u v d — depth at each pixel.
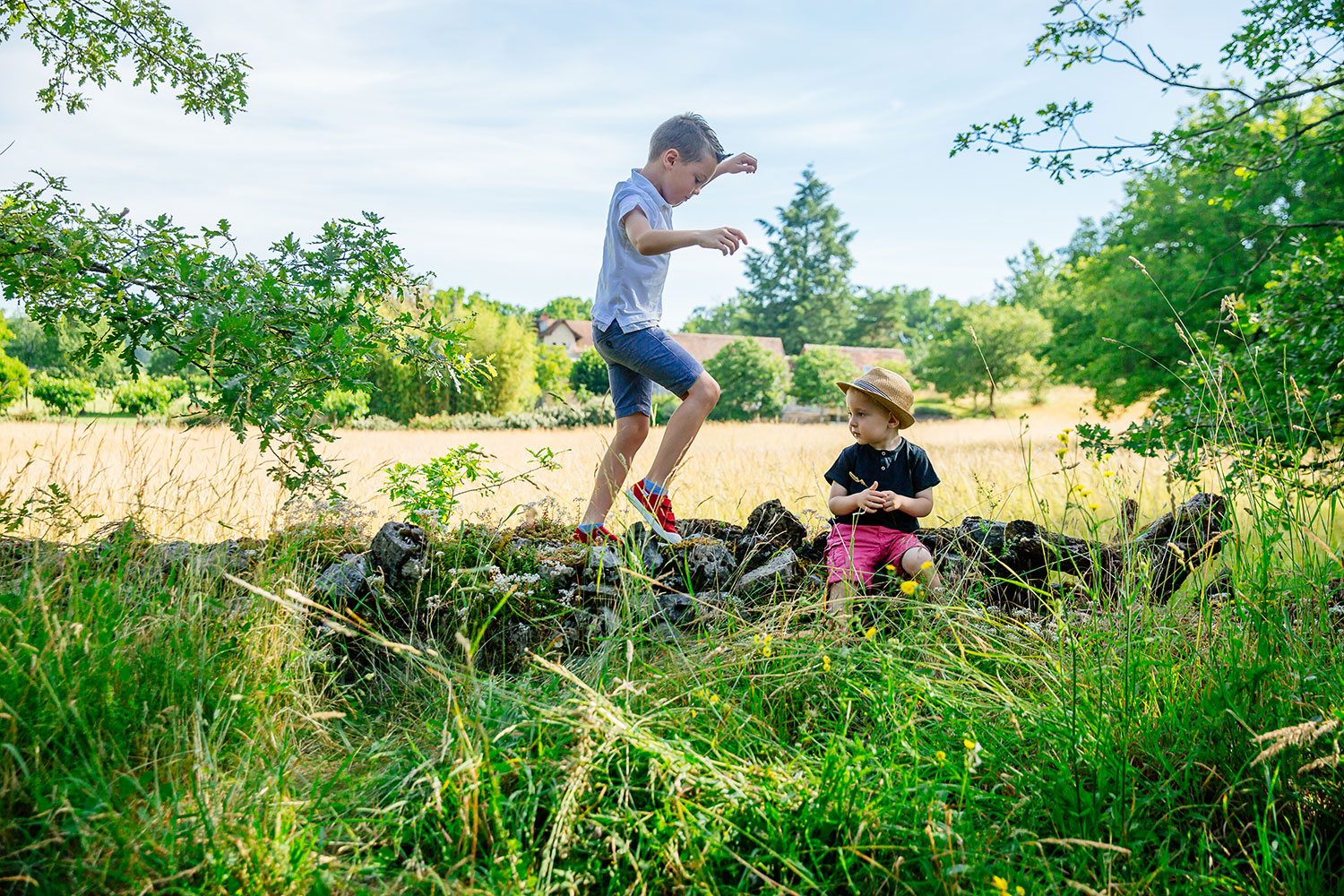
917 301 106.06
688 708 1.99
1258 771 1.74
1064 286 22.09
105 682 1.74
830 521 3.19
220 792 1.61
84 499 2.84
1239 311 5.25
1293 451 2.77
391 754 1.91
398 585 2.64
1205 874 1.50
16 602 1.95
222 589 2.35
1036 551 2.90
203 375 3.09
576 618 2.54
